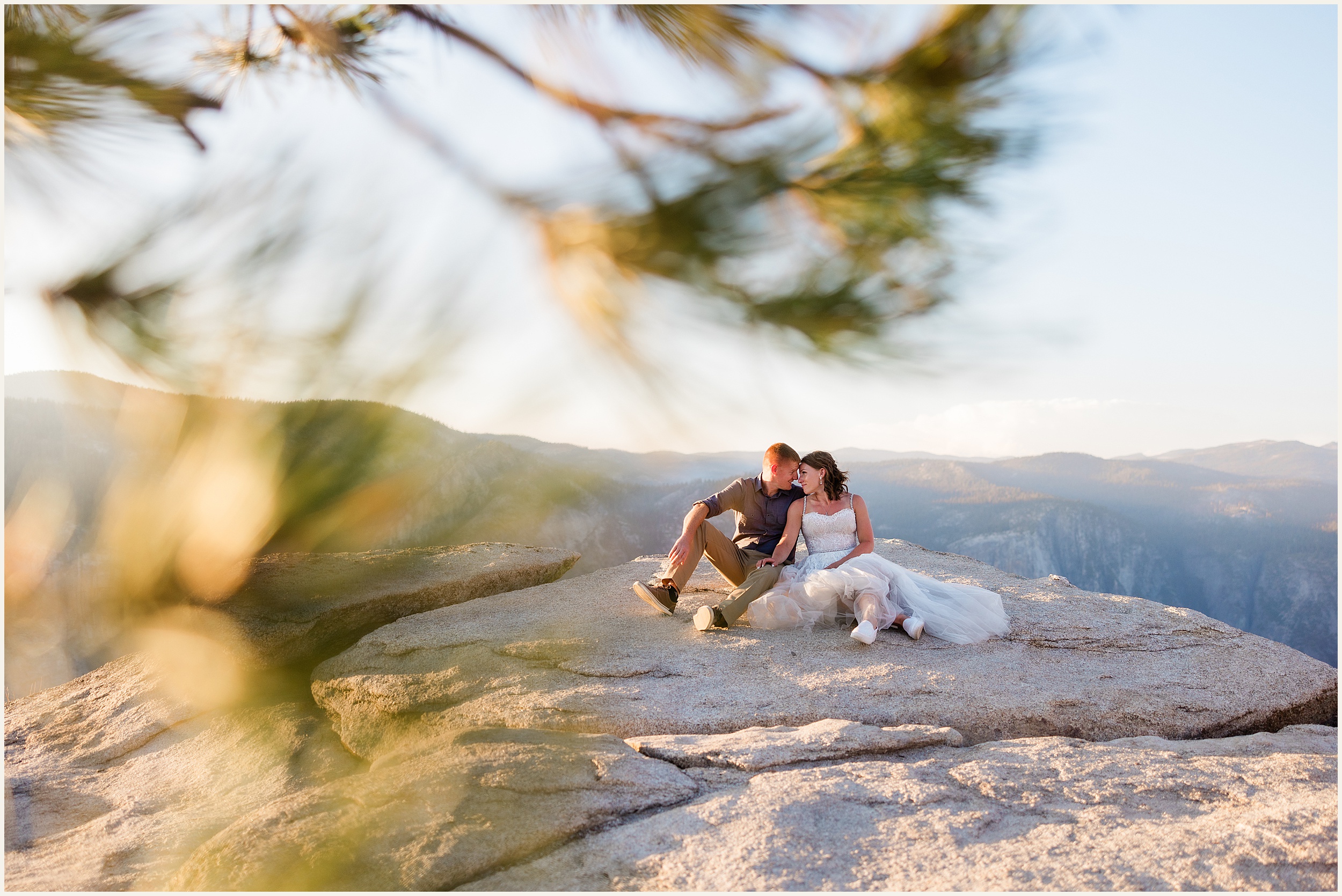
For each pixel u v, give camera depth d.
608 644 4.30
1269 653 4.23
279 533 1.04
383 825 2.49
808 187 1.42
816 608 4.51
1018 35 1.47
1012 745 3.17
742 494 4.89
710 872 2.24
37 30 1.48
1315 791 2.73
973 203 1.49
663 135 1.44
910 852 2.33
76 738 4.30
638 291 1.33
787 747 3.05
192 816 3.47
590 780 2.78
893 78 1.48
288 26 1.61
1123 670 4.00
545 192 1.29
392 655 4.37
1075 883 2.13
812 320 1.34
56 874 2.97
